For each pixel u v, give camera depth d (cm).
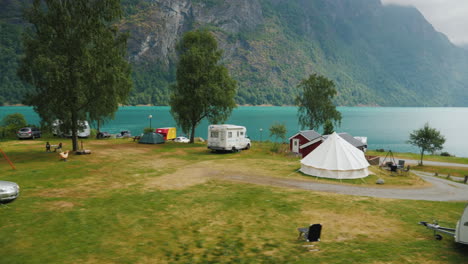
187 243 1079
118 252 988
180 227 1236
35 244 1023
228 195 1725
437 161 4912
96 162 2638
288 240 1122
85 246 1023
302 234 1183
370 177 2395
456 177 3647
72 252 973
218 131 3438
